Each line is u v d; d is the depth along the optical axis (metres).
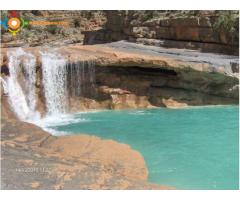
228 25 22.30
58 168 7.79
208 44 23.47
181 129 14.22
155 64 18.47
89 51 20.39
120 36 30.02
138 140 12.71
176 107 18.66
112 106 18.42
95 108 18.50
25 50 19.39
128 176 8.26
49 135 10.91
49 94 18.11
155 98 19.03
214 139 12.78
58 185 6.84
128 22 28.89
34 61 17.83
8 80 17.02
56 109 18.16
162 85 19.31
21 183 6.82
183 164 10.14
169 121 15.61
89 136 10.85
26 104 17.22
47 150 9.33
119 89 18.75
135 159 9.46
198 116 16.50
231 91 18.86
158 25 26.23
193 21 23.89
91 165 8.42
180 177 9.07
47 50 19.91
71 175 7.44
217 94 19.30
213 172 9.48
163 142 12.43
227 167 9.88
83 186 6.89
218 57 20.95
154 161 10.41
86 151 9.68
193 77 18.73
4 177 7.05
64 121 16.06
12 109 16.56
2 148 9.04
